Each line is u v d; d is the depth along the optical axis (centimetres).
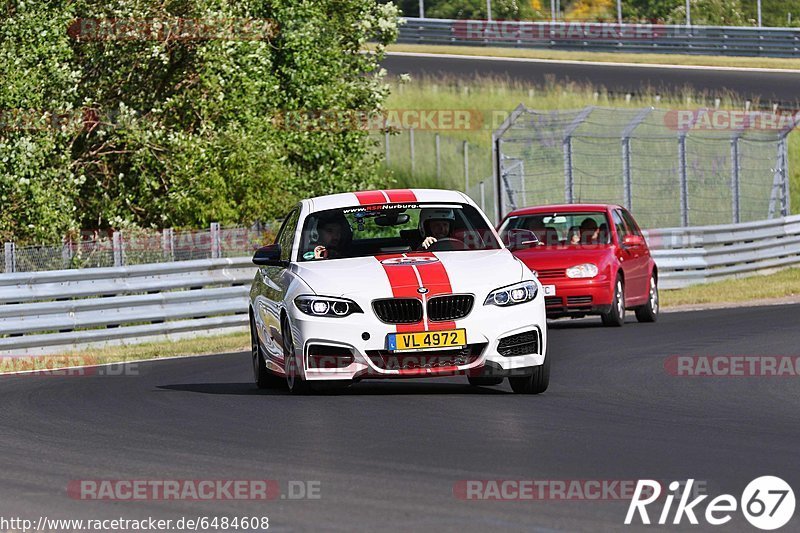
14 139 8219
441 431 3138
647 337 5797
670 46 19362
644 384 4134
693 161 14150
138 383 4659
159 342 6700
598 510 2219
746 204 13662
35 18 8456
